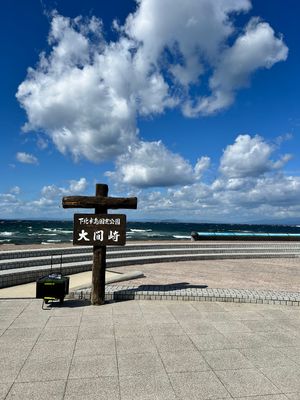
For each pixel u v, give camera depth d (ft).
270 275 35.68
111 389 11.51
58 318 19.36
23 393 11.17
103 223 22.95
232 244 57.72
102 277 22.58
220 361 13.89
